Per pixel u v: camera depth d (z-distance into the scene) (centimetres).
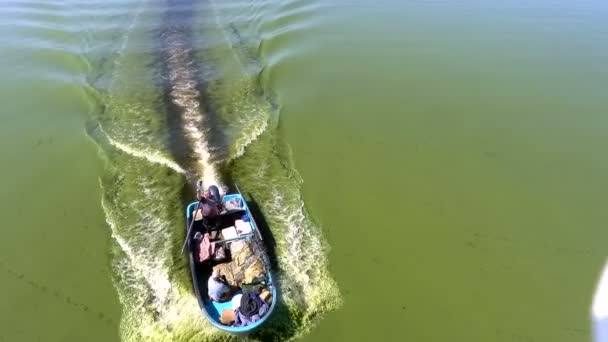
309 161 1612
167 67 2053
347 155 1642
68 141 1667
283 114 1814
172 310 1170
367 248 1341
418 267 1292
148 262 1278
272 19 2428
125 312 1173
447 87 1986
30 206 1436
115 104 1841
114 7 2525
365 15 2528
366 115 1823
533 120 1808
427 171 1584
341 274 1271
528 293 1226
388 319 1173
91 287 1227
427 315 1179
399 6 2647
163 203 1438
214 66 2064
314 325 1160
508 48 2269
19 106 1825
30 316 1166
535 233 1373
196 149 1630
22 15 2416
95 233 1360
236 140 1673
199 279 1216
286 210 1434
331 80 2012
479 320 1171
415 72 2075
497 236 1369
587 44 2305
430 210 1451
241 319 1105
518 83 2014
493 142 1705
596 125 1777
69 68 2045
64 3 2528
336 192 1504
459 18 2539
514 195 1493
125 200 1452
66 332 1137
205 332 1122
